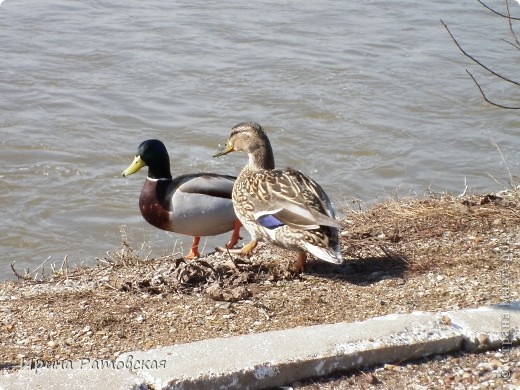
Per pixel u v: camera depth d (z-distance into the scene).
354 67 22.05
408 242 9.35
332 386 6.48
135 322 7.48
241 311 7.64
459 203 10.35
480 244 9.13
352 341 6.78
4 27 24.78
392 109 19.75
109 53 22.91
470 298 7.74
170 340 7.11
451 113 19.67
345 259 8.98
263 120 19.16
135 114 19.44
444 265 8.62
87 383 6.18
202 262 8.66
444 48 23.36
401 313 7.39
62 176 16.66
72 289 8.52
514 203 10.45
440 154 17.61
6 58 22.52
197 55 22.81
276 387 6.45
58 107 19.75
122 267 9.40
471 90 20.72
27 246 14.05
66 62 22.34
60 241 14.19
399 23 25.45
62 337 7.20
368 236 9.59
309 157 17.59
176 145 18.03
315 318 7.45
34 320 7.56
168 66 22.05
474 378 6.59
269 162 9.88
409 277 8.35
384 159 17.42
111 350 6.94
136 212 15.22
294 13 26.33
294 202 8.33
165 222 10.15
